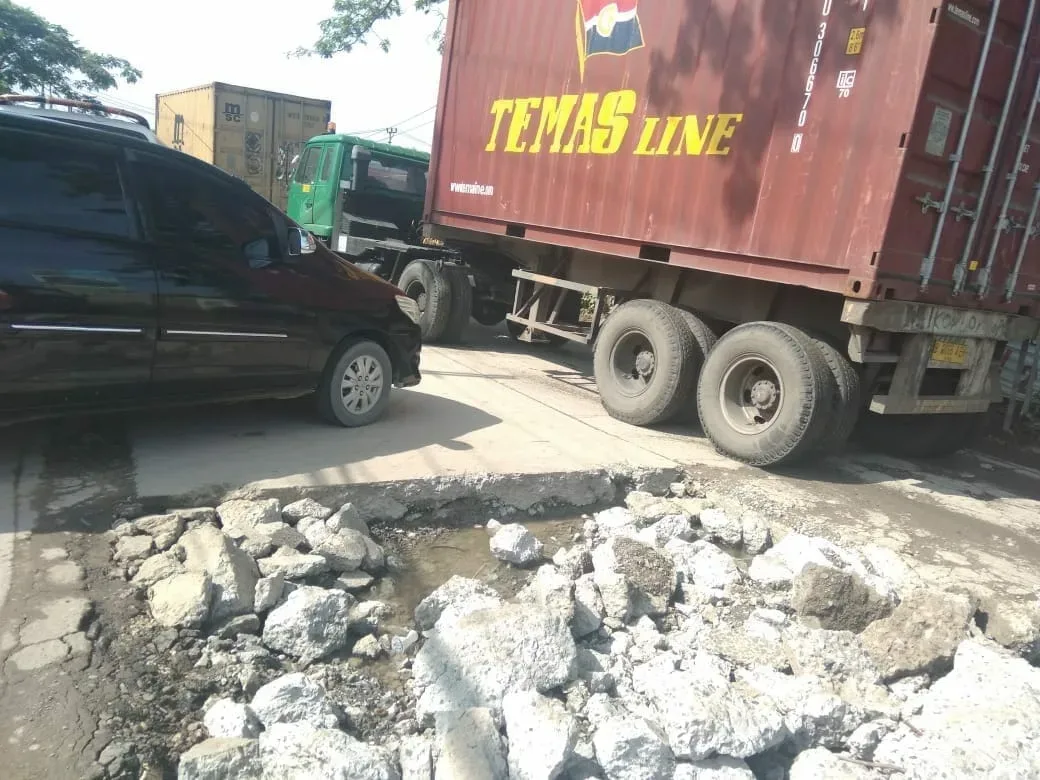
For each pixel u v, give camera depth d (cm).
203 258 462
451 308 984
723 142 615
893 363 594
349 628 337
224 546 351
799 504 541
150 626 312
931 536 516
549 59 779
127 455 461
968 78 519
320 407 554
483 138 868
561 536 459
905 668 340
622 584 367
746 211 600
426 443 538
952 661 341
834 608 379
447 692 287
